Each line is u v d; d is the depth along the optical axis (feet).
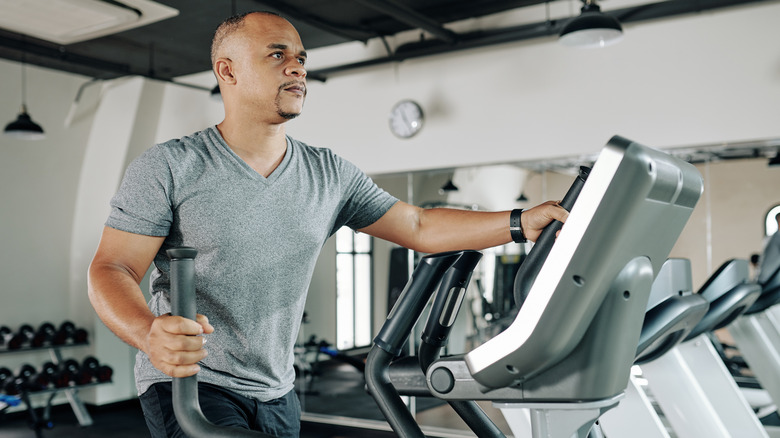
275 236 4.42
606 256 2.86
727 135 14.52
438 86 17.98
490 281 16.55
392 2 14.92
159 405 4.35
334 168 4.89
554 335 2.98
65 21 15.11
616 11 15.43
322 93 19.86
